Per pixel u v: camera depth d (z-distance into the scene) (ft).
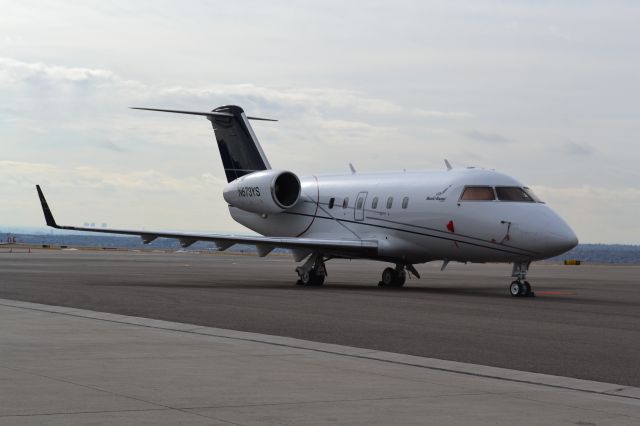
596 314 95.30
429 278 196.75
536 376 52.11
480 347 65.10
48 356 55.16
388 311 94.27
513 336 72.54
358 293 124.88
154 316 84.64
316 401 42.11
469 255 132.98
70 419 37.04
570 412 40.78
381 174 152.05
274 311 92.17
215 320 81.87
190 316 85.20
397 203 142.82
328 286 146.72
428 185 138.62
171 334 69.36
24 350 57.72
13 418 37.06
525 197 129.49
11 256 314.96
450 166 142.72
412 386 47.01
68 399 41.29
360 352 61.11
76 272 180.24
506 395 44.96
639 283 181.57
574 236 124.06
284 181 159.33
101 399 41.45
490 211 128.06
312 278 146.61
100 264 240.32
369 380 48.60
